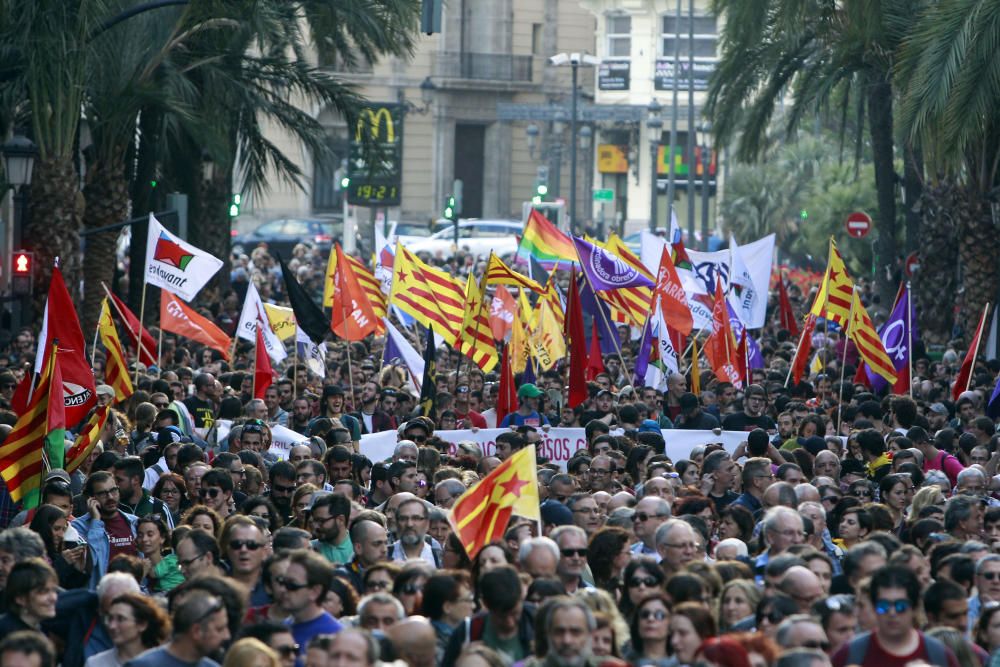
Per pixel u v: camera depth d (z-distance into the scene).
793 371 53.34
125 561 25.38
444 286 54.38
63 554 27.84
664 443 40.62
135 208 75.38
